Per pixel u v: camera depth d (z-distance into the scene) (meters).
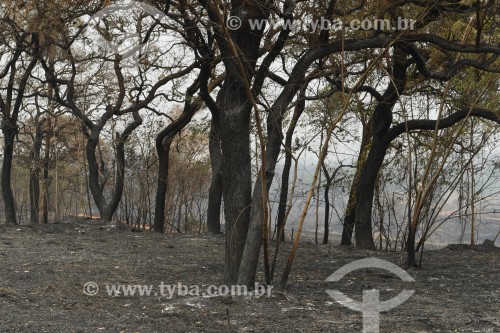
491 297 10.24
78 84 25.39
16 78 26.67
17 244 15.90
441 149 18.12
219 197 22.00
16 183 43.97
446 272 13.04
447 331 7.89
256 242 10.22
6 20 18.84
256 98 10.47
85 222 21.75
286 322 8.27
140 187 29.64
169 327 7.94
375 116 18.33
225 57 10.20
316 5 11.41
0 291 9.79
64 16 17.89
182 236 19.41
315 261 14.71
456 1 13.11
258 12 10.27
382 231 21.88
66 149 34.91
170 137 23.30
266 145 10.55
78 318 8.35
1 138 32.88
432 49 15.65
